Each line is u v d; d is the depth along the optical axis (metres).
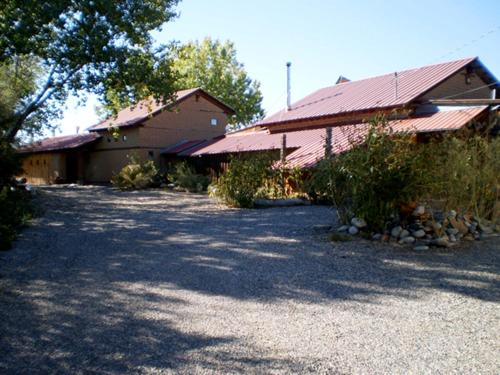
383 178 8.42
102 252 7.90
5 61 18.89
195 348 4.01
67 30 18.09
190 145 28.98
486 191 9.88
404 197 8.44
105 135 32.38
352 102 22.23
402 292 5.64
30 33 16.12
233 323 4.61
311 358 3.80
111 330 4.43
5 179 14.00
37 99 20.06
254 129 29.88
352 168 8.82
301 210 14.00
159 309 5.03
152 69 20.73
